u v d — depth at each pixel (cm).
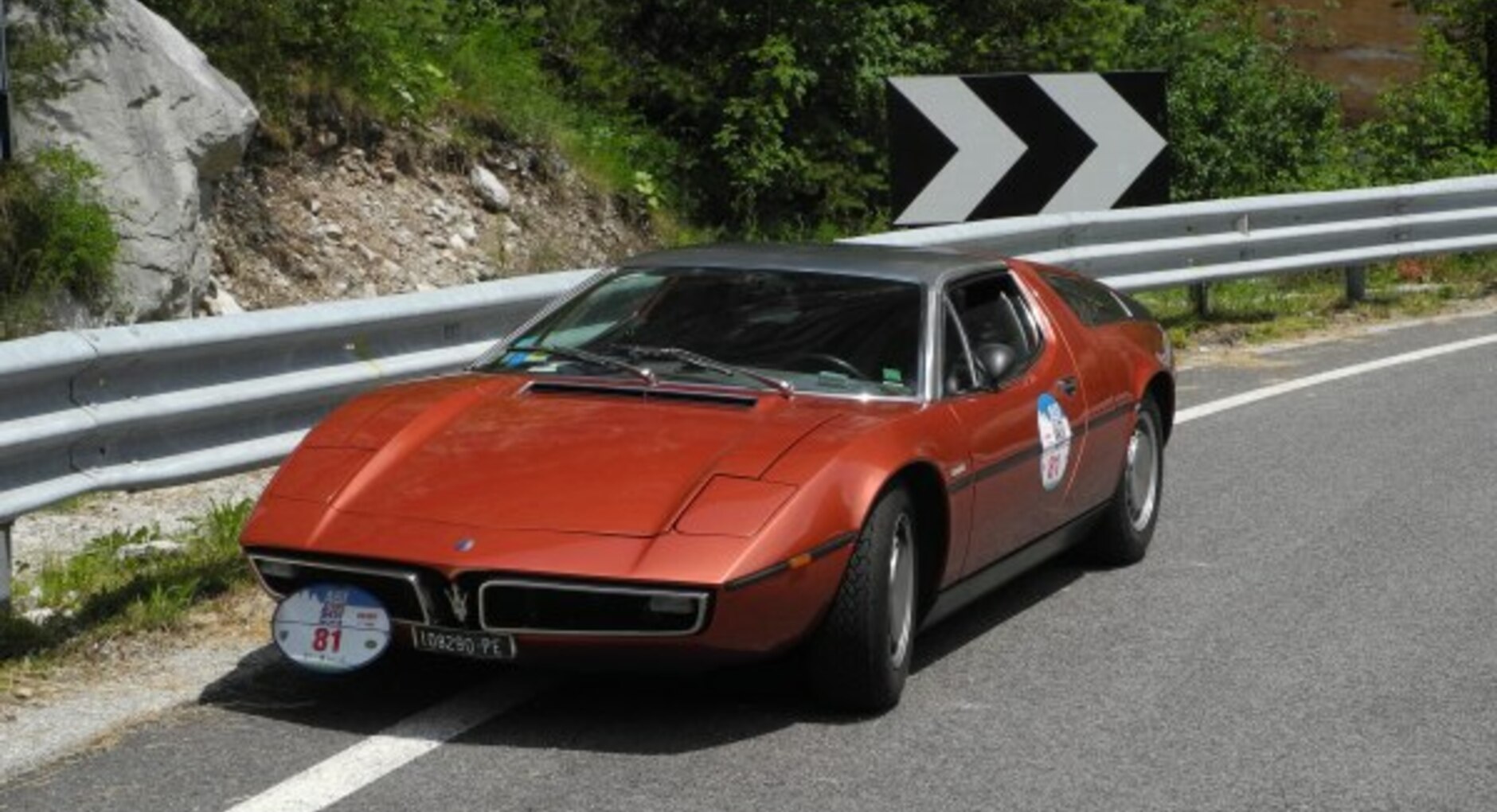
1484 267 2162
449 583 682
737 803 645
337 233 1648
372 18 1788
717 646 680
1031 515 859
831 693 731
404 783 654
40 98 1360
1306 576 969
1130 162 1702
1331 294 1964
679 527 684
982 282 884
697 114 2134
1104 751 710
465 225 1773
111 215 1364
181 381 844
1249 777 686
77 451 801
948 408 793
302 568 704
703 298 840
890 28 2223
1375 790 676
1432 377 1534
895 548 746
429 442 749
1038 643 849
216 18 1645
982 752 705
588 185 1950
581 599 679
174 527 991
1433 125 3150
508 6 2184
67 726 704
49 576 874
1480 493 1152
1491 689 793
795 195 2198
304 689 750
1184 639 859
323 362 922
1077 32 2377
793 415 759
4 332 1266
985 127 1672
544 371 809
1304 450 1271
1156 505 1013
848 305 827
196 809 627
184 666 775
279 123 1673
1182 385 1509
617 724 721
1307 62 3741
